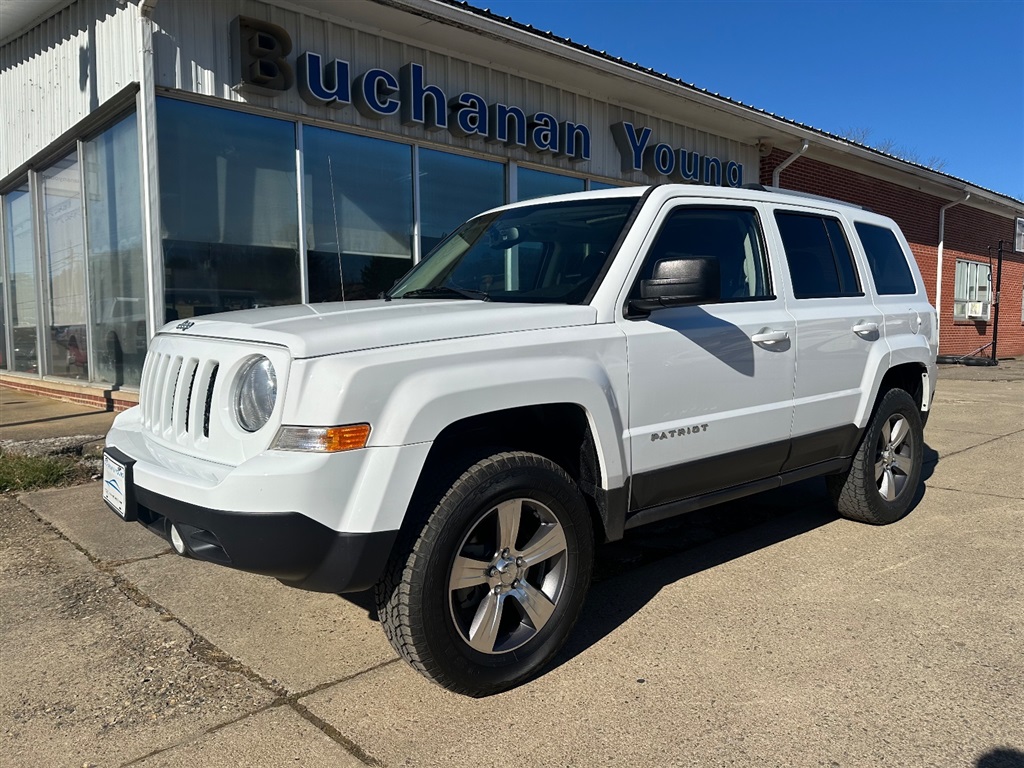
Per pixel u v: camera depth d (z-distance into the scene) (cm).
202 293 791
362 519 247
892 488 480
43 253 1145
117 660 310
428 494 264
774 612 349
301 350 252
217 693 284
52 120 1016
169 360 315
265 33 790
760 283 394
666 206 351
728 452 360
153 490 274
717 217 379
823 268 436
